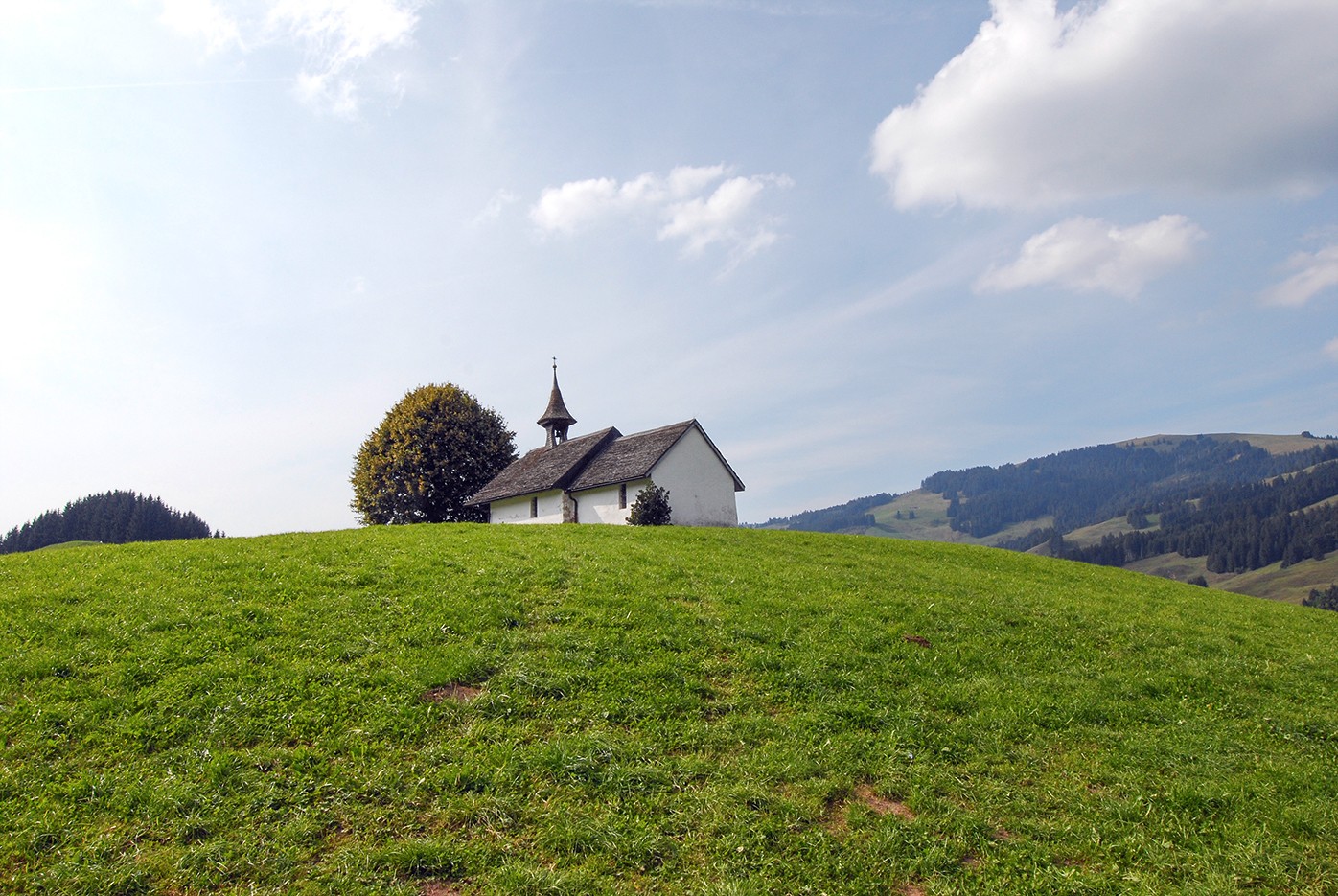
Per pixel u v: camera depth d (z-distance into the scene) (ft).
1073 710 50.75
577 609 60.49
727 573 77.61
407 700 44.52
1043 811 39.34
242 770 37.19
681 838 34.99
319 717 42.27
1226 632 75.05
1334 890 33.58
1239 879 34.24
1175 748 46.42
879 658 56.70
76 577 62.18
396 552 75.61
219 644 50.03
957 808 38.73
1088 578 106.83
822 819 37.27
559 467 204.64
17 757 37.55
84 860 31.17
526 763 39.06
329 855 32.50
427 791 36.88
